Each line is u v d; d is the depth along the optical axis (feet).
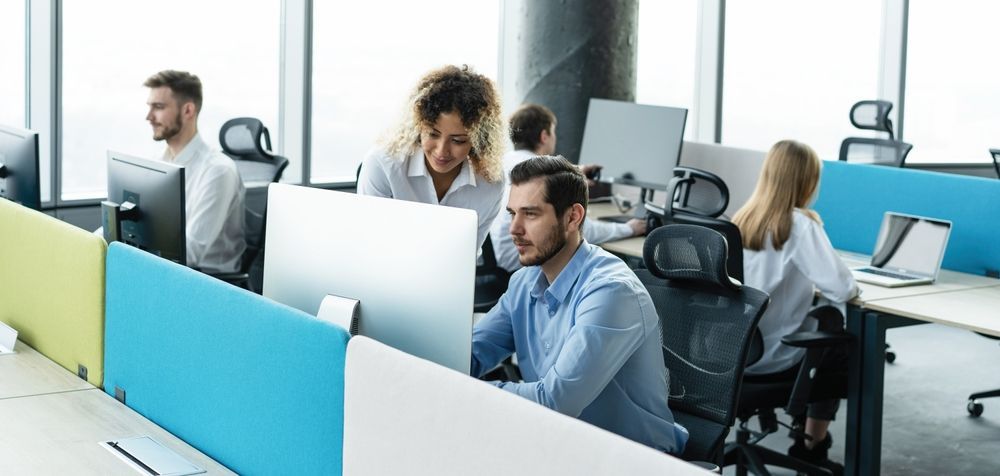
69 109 17.74
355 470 5.36
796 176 12.00
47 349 8.82
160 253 9.87
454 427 4.76
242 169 15.56
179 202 9.61
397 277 6.47
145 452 6.73
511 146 17.88
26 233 9.02
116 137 18.26
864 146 21.98
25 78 17.30
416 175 9.31
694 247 9.31
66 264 8.38
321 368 5.87
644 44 24.18
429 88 8.70
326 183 20.66
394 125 9.27
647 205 13.26
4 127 12.48
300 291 7.05
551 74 20.90
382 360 5.15
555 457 4.31
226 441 6.67
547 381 6.82
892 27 26.86
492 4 22.20
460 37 21.88
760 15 25.18
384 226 6.55
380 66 20.97
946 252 14.62
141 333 7.50
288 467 6.17
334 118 20.66
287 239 7.12
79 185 18.03
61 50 17.42
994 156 21.84
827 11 26.03
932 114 27.91
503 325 7.89
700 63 24.89
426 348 6.37
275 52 19.77
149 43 18.35
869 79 26.94
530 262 7.21
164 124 12.99
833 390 12.06
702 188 17.62
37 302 8.91
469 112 8.70
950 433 14.47
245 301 6.45
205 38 18.95
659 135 17.44
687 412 9.12
